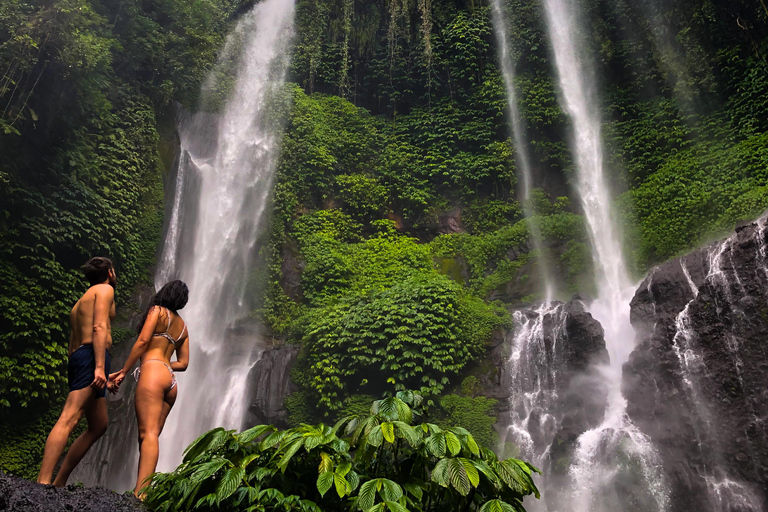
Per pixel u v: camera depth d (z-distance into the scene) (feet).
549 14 79.46
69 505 9.67
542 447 42.32
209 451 10.30
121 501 10.39
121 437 44.34
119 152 52.90
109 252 47.11
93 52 44.75
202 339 55.06
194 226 59.62
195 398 51.47
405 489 9.86
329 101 75.25
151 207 54.95
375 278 59.11
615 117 71.26
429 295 50.16
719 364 37.42
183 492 9.30
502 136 74.59
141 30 61.46
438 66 79.00
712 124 62.08
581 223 62.75
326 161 68.03
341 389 47.29
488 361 48.98
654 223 58.95
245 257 60.44
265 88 72.49
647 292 46.44
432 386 45.85
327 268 59.00
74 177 45.29
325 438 9.95
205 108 67.41
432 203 71.00
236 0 83.76
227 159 65.62
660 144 66.39
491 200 69.77
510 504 10.16
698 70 65.36
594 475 38.22
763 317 36.83
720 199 53.88
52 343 39.83
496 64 78.07
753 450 33.47
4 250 39.04
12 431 38.14
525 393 46.21
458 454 9.95
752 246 39.88
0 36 39.50
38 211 41.91
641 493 35.99
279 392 48.55
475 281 61.05
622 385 42.09
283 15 82.89
